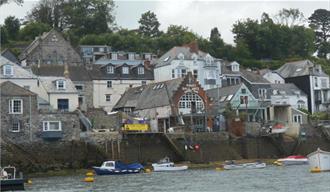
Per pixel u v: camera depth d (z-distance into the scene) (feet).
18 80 455.22
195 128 472.03
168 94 488.02
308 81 620.08
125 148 405.39
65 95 460.55
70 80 483.51
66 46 610.65
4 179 258.57
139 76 567.59
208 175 330.34
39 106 429.79
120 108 522.88
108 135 402.52
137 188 265.95
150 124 477.36
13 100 384.88
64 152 385.70
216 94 539.29
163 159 399.65
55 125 392.88
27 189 270.46
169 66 567.18
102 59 619.67
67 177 348.79
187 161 424.05
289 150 473.67
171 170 377.30
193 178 311.47
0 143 369.71
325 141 496.23
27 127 386.32
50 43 605.31
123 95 542.16
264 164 391.86
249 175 322.96
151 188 263.90
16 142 381.19
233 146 449.89
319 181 276.21
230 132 462.19
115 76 554.46
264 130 471.21
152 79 574.15
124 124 438.81
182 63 572.51
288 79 636.48
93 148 393.09
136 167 367.45
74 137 395.14
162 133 418.92
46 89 457.68
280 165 407.03
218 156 438.40
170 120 479.00
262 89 589.32
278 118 544.21
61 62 602.03
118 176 343.67
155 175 341.82
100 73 550.77
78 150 388.57
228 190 246.68
